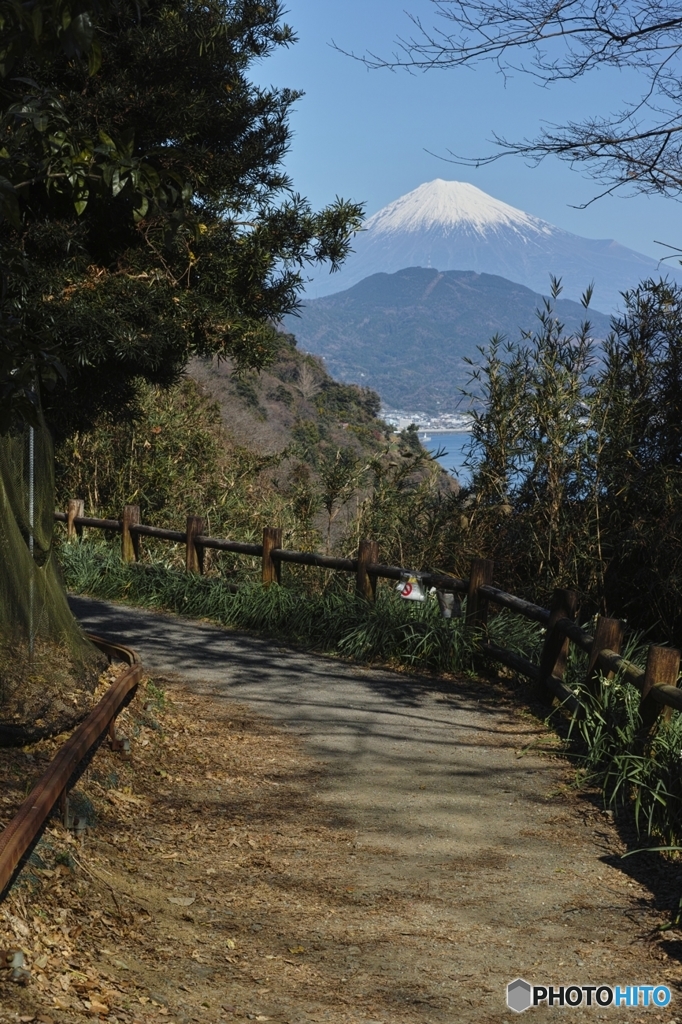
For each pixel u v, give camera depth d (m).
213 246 9.12
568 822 5.54
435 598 9.78
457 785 6.14
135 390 10.43
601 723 6.36
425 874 4.84
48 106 3.47
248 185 9.66
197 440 18.12
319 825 5.47
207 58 8.59
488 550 10.98
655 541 9.26
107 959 3.65
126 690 6.19
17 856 3.52
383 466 12.56
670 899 4.51
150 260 8.77
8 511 6.21
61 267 8.11
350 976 3.86
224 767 6.39
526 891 4.65
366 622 9.86
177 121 8.45
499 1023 3.53
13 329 3.72
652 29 6.68
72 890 4.08
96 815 5.04
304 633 10.47
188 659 9.46
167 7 8.91
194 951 3.95
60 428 10.12
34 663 6.23
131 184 3.65
